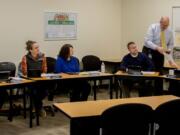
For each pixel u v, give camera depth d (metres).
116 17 7.99
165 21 5.91
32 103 4.83
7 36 6.35
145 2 7.51
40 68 5.34
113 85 5.71
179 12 6.86
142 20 7.60
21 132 4.41
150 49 6.04
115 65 7.21
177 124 2.80
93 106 3.08
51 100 6.20
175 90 4.98
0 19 6.24
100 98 6.58
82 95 5.39
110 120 2.49
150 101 3.31
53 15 6.94
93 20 7.58
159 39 6.04
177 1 6.88
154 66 5.99
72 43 7.30
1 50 6.30
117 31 8.05
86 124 2.83
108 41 7.90
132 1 7.79
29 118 4.98
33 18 6.66
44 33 6.84
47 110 5.49
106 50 7.89
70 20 7.20
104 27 7.79
